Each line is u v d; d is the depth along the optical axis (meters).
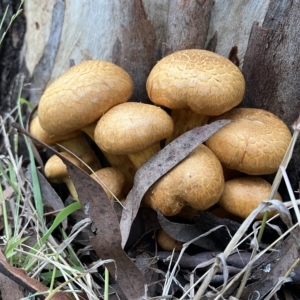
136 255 0.26
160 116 0.24
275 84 0.27
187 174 0.23
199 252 0.27
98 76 0.25
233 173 0.27
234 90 0.24
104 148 0.24
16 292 0.24
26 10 0.33
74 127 0.26
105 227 0.23
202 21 0.27
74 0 0.30
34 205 0.30
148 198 0.25
